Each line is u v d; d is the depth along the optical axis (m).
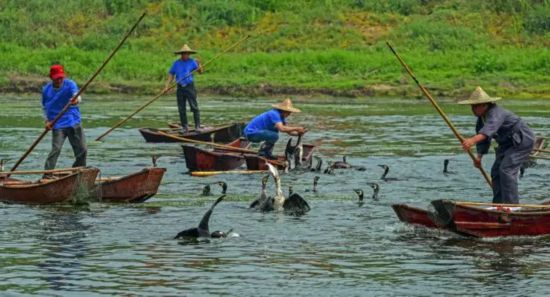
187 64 44.66
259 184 32.22
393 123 51.50
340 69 72.62
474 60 72.56
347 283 20.19
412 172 34.91
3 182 29.05
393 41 78.06
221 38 79.75
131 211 27.41
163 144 43.50
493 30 79.69
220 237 24.16
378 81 69.44
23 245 23.23
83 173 28.12
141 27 80.81
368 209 27.86
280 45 78.44
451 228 23.73
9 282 20.11
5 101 63.62
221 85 68.81
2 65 73.56
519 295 19.28
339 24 80.50
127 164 36.84
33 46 79.38
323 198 29.56
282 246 23.33
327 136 46.00
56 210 27.50
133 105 62.47
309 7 83.62
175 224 25.70
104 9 83.50
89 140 44.81
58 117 29.58
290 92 68.06
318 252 22.75
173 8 82.62
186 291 19.58
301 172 34.81
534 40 78.50
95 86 69.44
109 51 77.44
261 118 35.50
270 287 19.88
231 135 44.41
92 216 26.69
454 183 32.59
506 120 24.44
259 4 83.88
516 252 22.73
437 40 77.31
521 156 24.62
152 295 19.30
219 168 35.00
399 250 22.97
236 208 27.91
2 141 43.25
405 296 19.30
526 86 68.19
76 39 79.50
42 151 40.28
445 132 47.31
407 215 24.61
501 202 24.81
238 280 20.36
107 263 21.64
